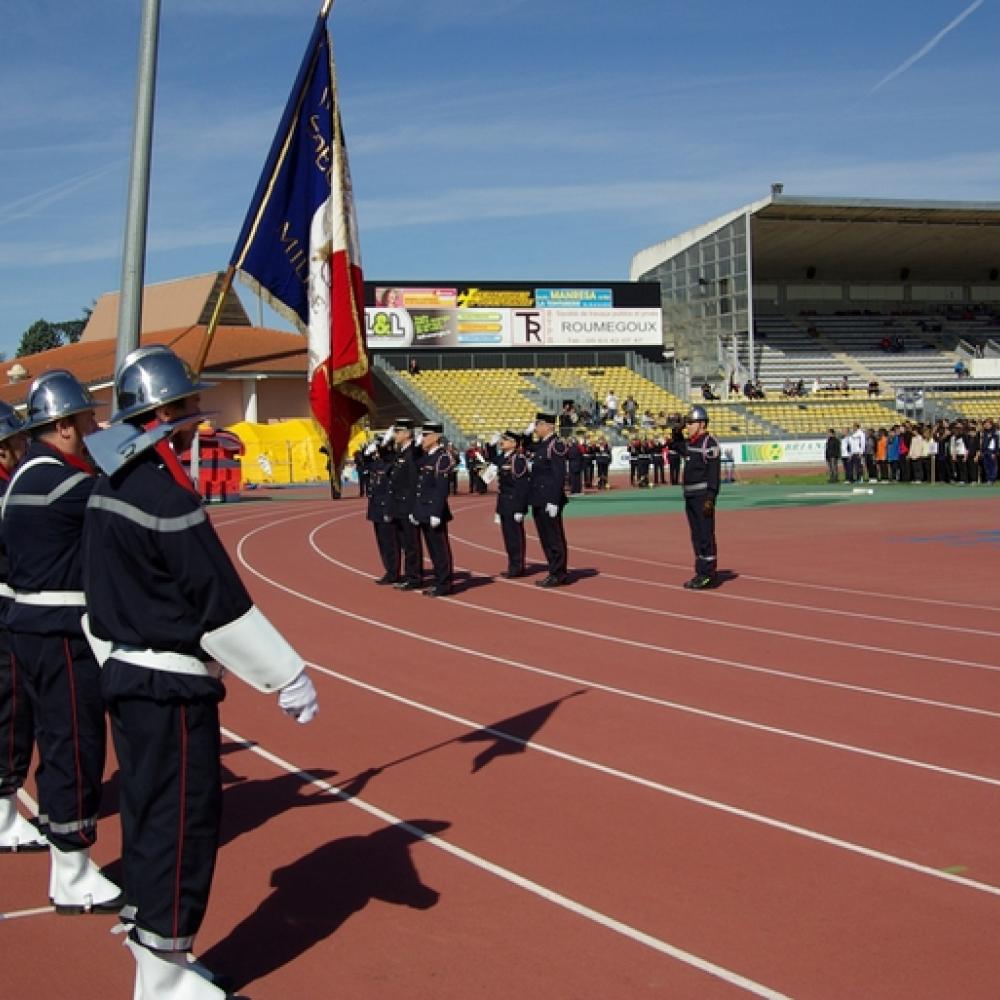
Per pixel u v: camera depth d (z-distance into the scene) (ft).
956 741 26.99
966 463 131.54
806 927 17.04
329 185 29.81
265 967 16.08
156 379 14.71
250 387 185.98
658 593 51.60
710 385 214.69
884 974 15.56
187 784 14.35
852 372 224.53
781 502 107.86
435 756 26.40
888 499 109.40
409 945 16.69
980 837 20.71
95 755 18.42
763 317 235.40
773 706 30.53
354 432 30.35
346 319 29.66
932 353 233.55
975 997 14.93
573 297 200.44
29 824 21.34
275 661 14.28
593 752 26.48
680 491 135.33
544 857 20.01
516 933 17.01
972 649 37.81
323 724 29.45
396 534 56.24
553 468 53.93
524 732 28.37
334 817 22.30
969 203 208.64
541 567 62.49
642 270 239.71
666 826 21.47
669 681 33.81
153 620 14.20
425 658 37.88
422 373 192.75
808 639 40.01
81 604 18.20
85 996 15.43
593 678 34.37
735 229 212.84
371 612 47.85
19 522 18.29
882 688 32.45
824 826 21.35
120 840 21.52
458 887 18.76
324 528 89.86
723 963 15.93
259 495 141.49
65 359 205.87
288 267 30.45
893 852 20.02
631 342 204.13
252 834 21.42
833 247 226.17
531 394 190.39
